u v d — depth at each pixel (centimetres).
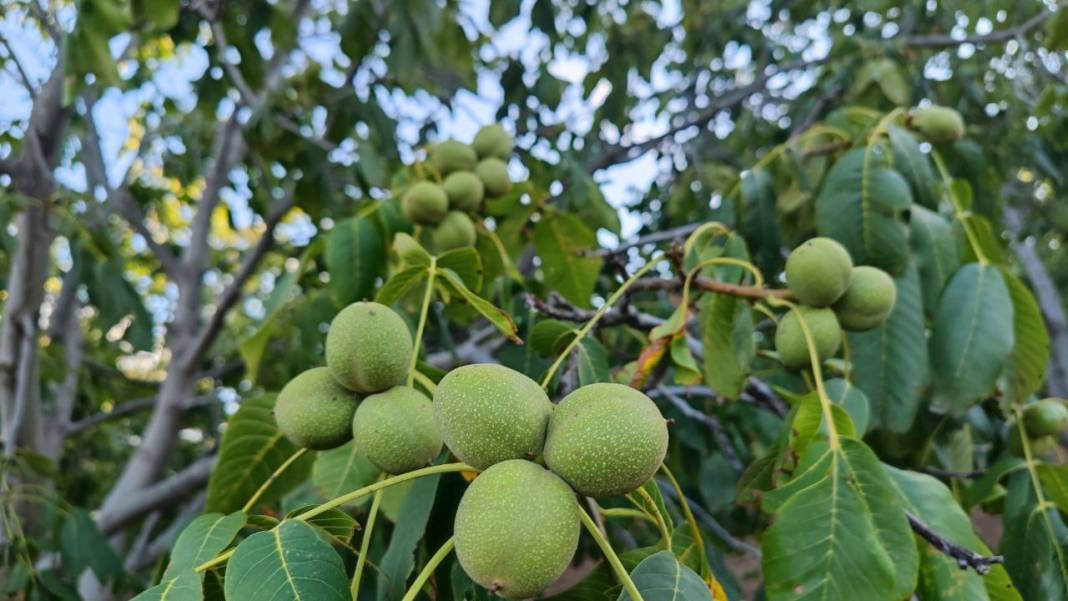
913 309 189
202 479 329
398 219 210
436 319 224
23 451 273
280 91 312
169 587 97
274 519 116
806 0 431
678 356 150
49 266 322
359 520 162
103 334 333
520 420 97
